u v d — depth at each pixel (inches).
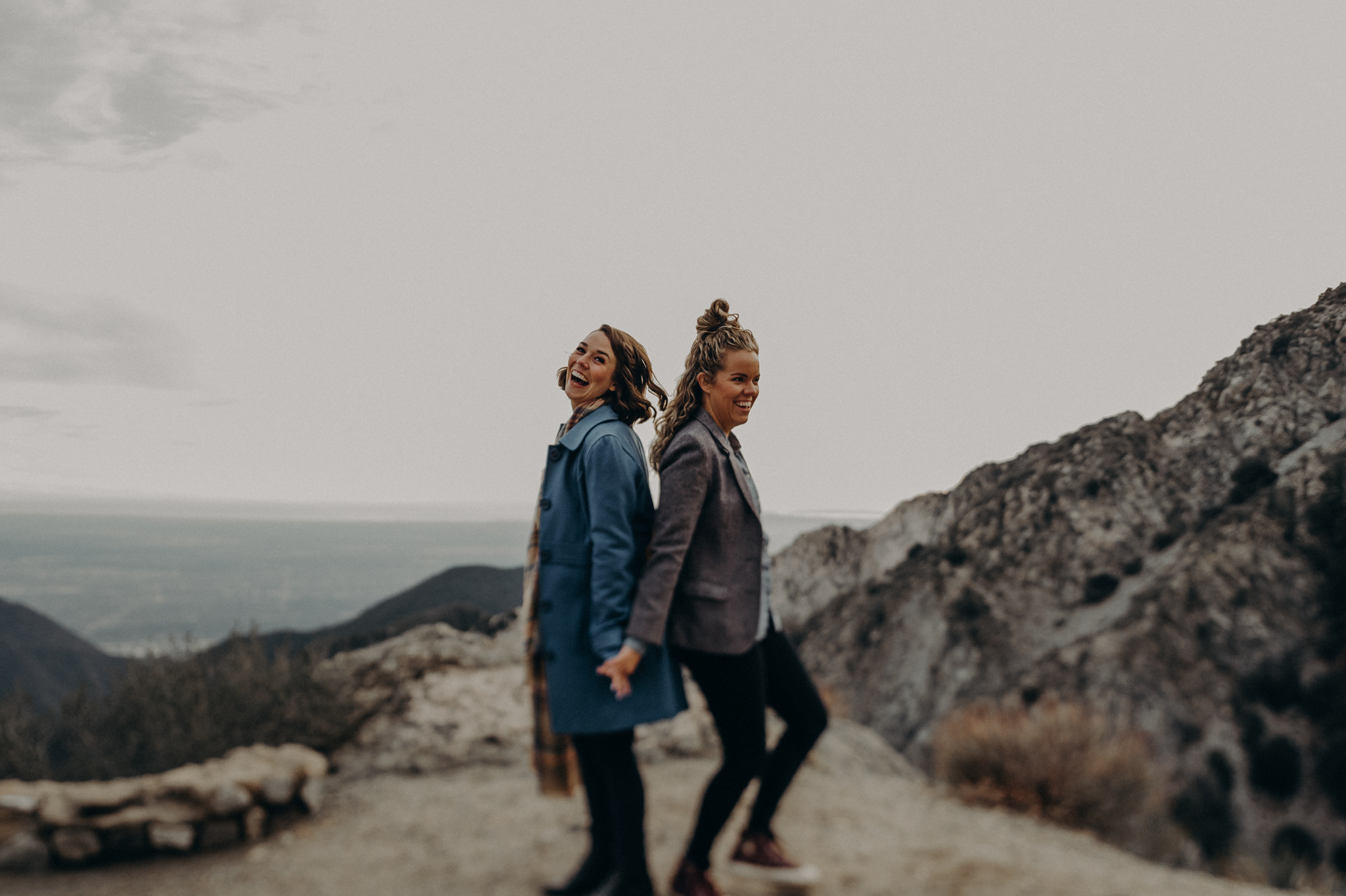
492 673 212.5
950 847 124.6
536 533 94.7
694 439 89.3
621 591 84.1
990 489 3029.0
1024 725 201.0
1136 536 2363.4
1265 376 2481.5
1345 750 1445.6
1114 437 2731.3
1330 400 2279.8
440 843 121.0
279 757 143.2
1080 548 2431.1
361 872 108.7
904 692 2295.8
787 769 98.6
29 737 135.0
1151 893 109.3
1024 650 2194.9
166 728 146.3
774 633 98.0
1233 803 1471.5
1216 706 1681.8
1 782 121.0
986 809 173.0
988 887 104.5
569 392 98.4
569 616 88.0
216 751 146.2
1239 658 1760.6
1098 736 204.4
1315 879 233.0
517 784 157.6
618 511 85.8
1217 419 2546.8
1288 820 1407.5
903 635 2508.6
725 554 88.8
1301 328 2564.0
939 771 203.0
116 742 143.8
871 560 3346.5
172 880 106.6
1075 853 134.9
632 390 98.9
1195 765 1569.9
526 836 123.6
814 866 110.7
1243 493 2208.4
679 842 121.0
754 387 96.3
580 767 96.0
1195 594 1935.3
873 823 138.0
